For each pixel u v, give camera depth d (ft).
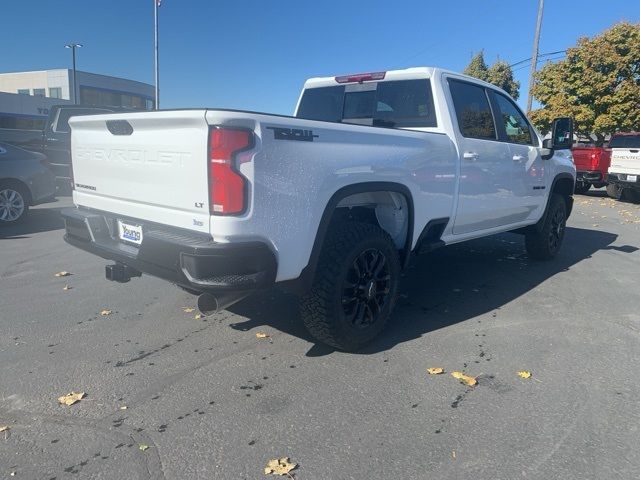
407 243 13.69
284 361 12.03
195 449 8.75
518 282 18.86
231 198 9.42
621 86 63.10
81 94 175.01
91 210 13.26
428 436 9.21
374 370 11.64
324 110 18.33
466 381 11.16
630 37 62.90
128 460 8.44
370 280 12.42
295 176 10.21
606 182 50.62
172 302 15.94
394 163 12.56
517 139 18.76
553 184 21.02
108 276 12.48
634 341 13.52
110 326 13.98
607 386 11.10
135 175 11.32
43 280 18.13
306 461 8.50
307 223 10.60
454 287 18.15
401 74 15.90
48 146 40.60
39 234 26.22
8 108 139.13
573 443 9.06
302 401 10.30
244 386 10.86
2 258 21.18
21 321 14.24
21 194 28.60
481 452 8.78
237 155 9.36
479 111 16.62
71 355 12.19
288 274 10.50
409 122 15.80
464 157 15.24
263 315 14.89
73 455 8.54
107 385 10.82
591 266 21.45
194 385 10.87
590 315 15.42
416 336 13.62
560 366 12.01
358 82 17.29
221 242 9.62
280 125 9.90
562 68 67.82
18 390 10.55
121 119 11.19
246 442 8.96
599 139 68.23
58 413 9.76
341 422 9.60
